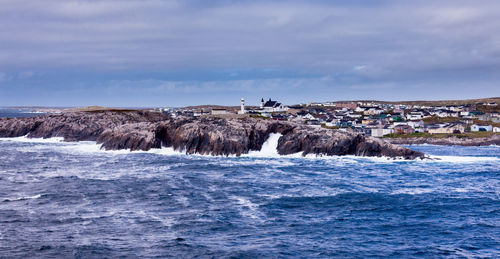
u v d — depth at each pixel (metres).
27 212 58.81
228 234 50.94
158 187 77.19
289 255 44.62
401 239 49.59
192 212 60.16
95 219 56.12
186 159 117.69
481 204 65.44
